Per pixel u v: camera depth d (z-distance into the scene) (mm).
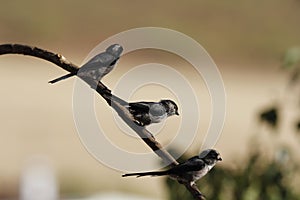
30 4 46625
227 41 48938
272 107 9484
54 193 17156
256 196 8820
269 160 9109
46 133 27906
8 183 22422
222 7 50031
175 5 50250
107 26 47625
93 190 21516
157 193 20234
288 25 49875
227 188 8789
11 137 27219
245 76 43188
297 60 9305
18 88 33250
